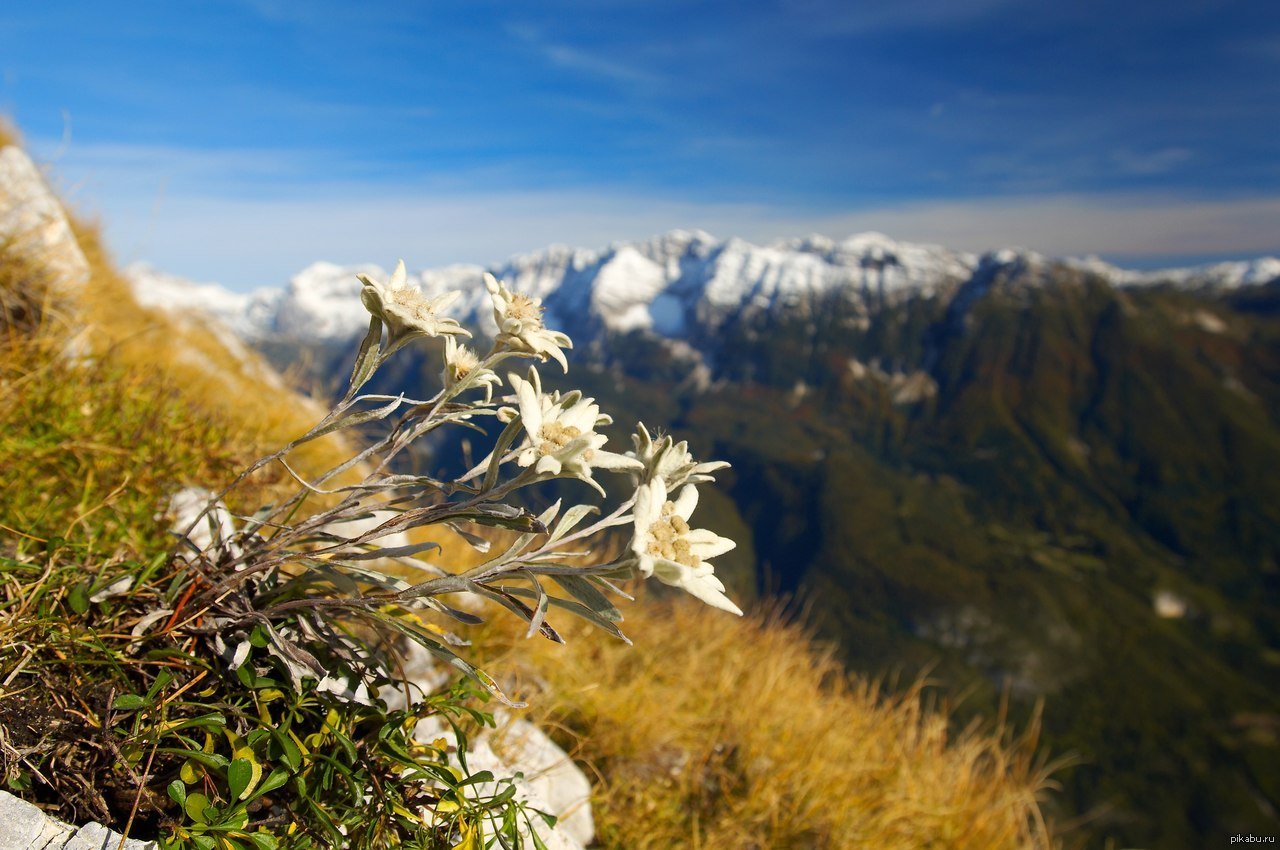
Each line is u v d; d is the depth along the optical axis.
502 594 1.43
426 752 1.74
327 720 1.59
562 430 1.41
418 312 1.44
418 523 1.53
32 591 1.74
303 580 1.77
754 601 6.24
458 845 1.58
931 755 4.91
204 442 3.47
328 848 1.50
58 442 2.85
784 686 4.93
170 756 1.53
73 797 1.41
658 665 4.86
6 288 3.91
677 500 1.44
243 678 1.56
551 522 1.41
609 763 3.70
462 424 1.57
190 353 7.32
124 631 1.72
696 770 3.83
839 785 4.07
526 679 3.82
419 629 1.71
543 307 1.54
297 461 5.21
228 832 1.30
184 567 1.88
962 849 4.18
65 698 1.54
